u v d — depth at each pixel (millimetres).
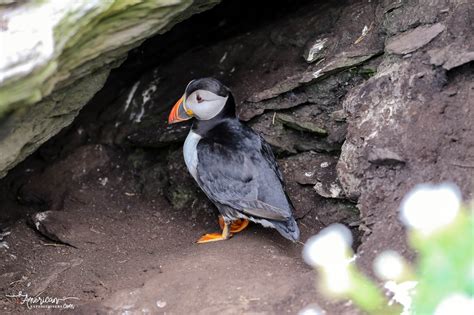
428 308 2260
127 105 6742
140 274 5035
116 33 4594
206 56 6676
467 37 5016
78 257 5461
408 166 4715
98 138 6719
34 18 3961
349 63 5617
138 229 5867
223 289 4430
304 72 5883
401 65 5125
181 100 5660
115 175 6496
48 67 4039
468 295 2221
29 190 6418
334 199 5477
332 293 4070
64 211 6074
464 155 4570
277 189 5141
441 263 2139
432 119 4812
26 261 5488
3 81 3848
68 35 4094
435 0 5312
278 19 6586
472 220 2184
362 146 4996
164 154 6426
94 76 5074
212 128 5578
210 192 5324
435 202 2395
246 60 6453
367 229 4668
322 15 6164
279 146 5895
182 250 5355
